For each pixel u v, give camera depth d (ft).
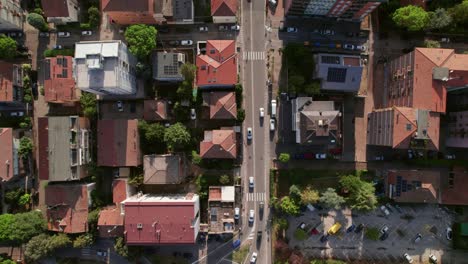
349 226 302.25
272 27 300.20
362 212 302.45
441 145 302.86
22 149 288.51
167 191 303.07
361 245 302.86
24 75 296.71
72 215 283.38
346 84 283.79
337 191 300.81
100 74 246.68
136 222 263.70
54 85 277.64
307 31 301.43
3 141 274.36
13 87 281.33
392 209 302.04
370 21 302.45
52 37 300.40
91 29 299.17
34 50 301.43
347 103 303.07
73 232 283.59
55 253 303.07
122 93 287.48
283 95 298.56
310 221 303.07
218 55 273.13
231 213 283.38
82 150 283.59
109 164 284.41
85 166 289.53
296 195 285.84
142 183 290.97
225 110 276.82
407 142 255.70
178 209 263.49
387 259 301.43
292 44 288.30
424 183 279.08
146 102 287.28
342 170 302.04
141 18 283.59
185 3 282.15
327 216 302.66
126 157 283.38
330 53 299.38
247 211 301.22
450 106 300.20
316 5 271.28
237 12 298.56
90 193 290.76
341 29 302.04
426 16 278.05
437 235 301.84
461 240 292.61
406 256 298.56
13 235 277.44
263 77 299.99
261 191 300.61
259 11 299.79
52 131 271.49
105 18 299.58
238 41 299.58
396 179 282.36
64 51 292.81
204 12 297.74
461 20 288.92
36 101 301.63
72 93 280.51
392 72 291.79
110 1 264.52
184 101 292.61
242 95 298.76
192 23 297.74
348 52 302.04
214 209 283.79
